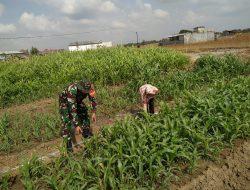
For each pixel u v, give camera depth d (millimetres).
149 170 5648
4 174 5859
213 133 7055
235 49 34844
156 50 21250
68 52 23891
